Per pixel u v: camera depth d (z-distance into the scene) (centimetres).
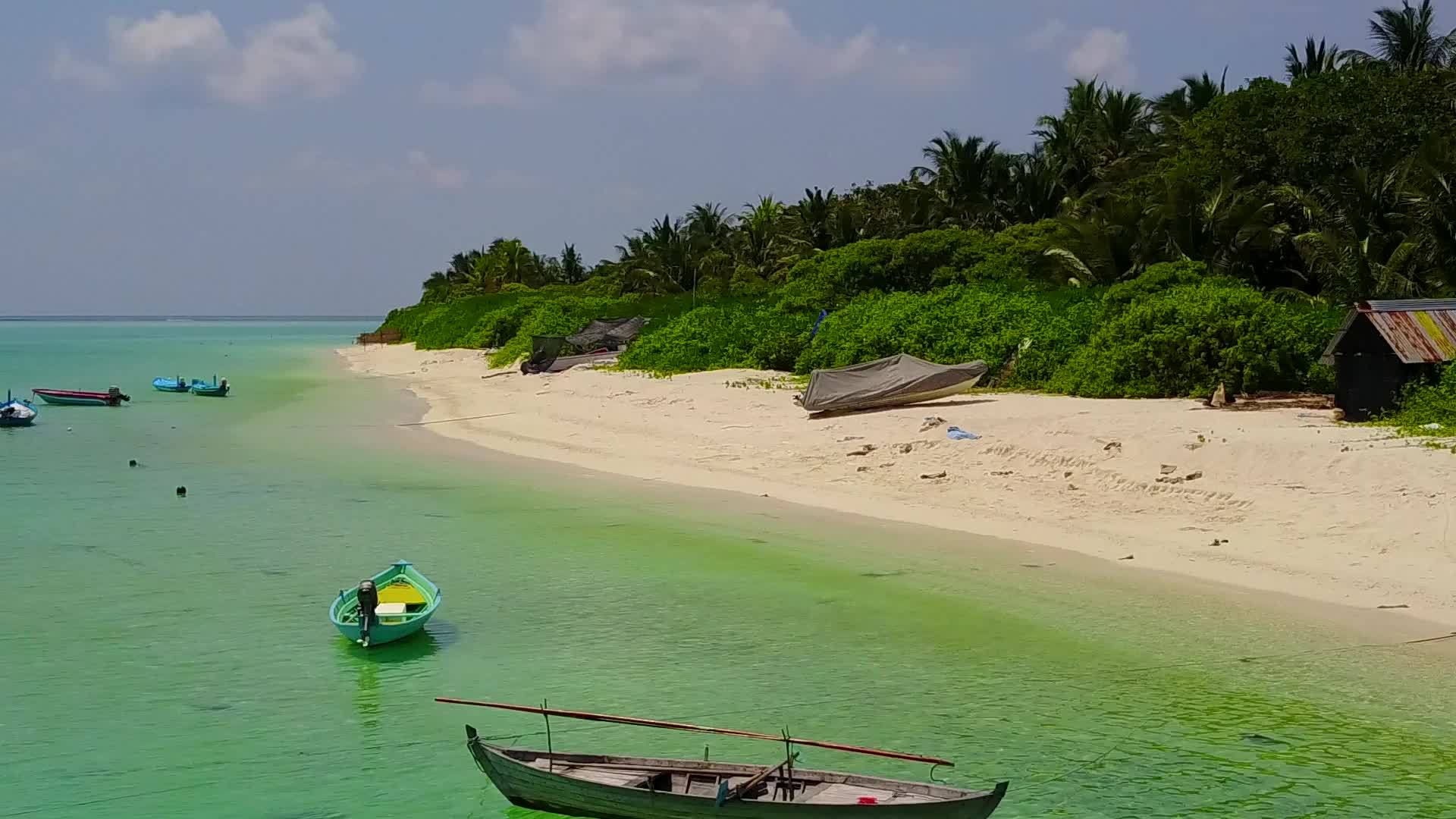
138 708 1435
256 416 4612
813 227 8200
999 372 3800
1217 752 1263
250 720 1403
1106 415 2934
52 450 3591
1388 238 4209
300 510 2583
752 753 1294
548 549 2188
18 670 1562
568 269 12762
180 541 2294
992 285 4659
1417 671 1448
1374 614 1642
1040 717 1367
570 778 1131
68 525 2444
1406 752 1249
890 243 5784
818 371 3503
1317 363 3114
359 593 1644
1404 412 2608
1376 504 2031
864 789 1115
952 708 1400
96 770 1268
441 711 1428
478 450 3491
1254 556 1922
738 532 2288
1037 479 2517
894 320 4156
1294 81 5150
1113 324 3509
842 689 1466
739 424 3459
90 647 1653
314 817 1166
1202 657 1528
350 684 1512
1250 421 2733
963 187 7062
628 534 2295
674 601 1847
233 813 1176
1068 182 6969
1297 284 4694
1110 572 1912
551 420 3978
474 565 2084
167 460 3347
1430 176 3966
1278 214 4688
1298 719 1337
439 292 13575
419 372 7112
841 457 2898
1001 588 1852
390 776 1259
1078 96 7356
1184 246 4738
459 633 1706
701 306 6281
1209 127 4944
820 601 1823
